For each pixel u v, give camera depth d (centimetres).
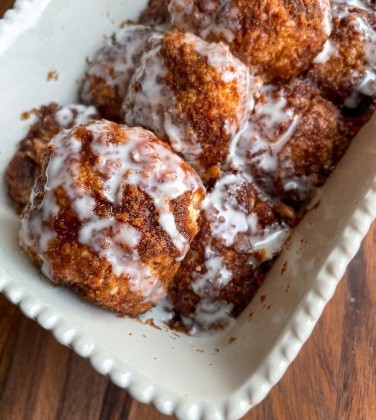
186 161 37
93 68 41
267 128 38
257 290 37
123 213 33
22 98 40
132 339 34
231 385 32
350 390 39
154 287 34
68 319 33
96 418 38
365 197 34
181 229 34
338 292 40
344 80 39
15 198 39
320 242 35
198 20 38
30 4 39
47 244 33
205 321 37
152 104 37
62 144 34
